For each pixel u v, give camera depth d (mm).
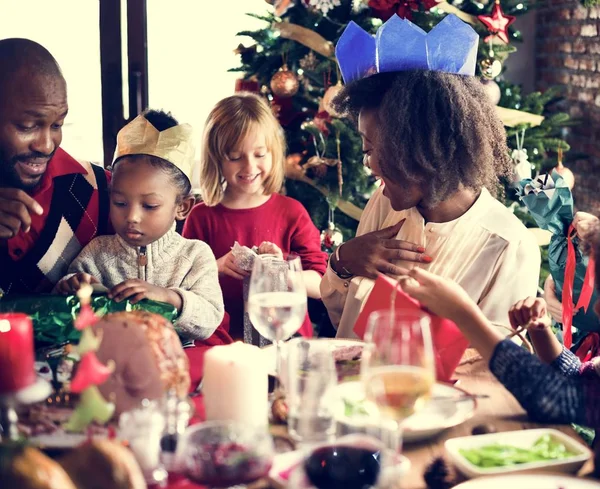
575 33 3873
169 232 1951
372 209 2117
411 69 1774
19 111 1873
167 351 1194
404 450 1159
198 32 3863
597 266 1218
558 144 3344
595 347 2123
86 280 1708
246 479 940
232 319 2436
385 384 1049
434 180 1742
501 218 1862
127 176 1812
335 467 997
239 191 2559
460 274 1827
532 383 1209
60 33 3273
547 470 1086
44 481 812
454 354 1361
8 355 1119
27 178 1920
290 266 1351
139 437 1028
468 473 1067
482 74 3096
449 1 3279
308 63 3115
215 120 2482
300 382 1147
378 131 1769
